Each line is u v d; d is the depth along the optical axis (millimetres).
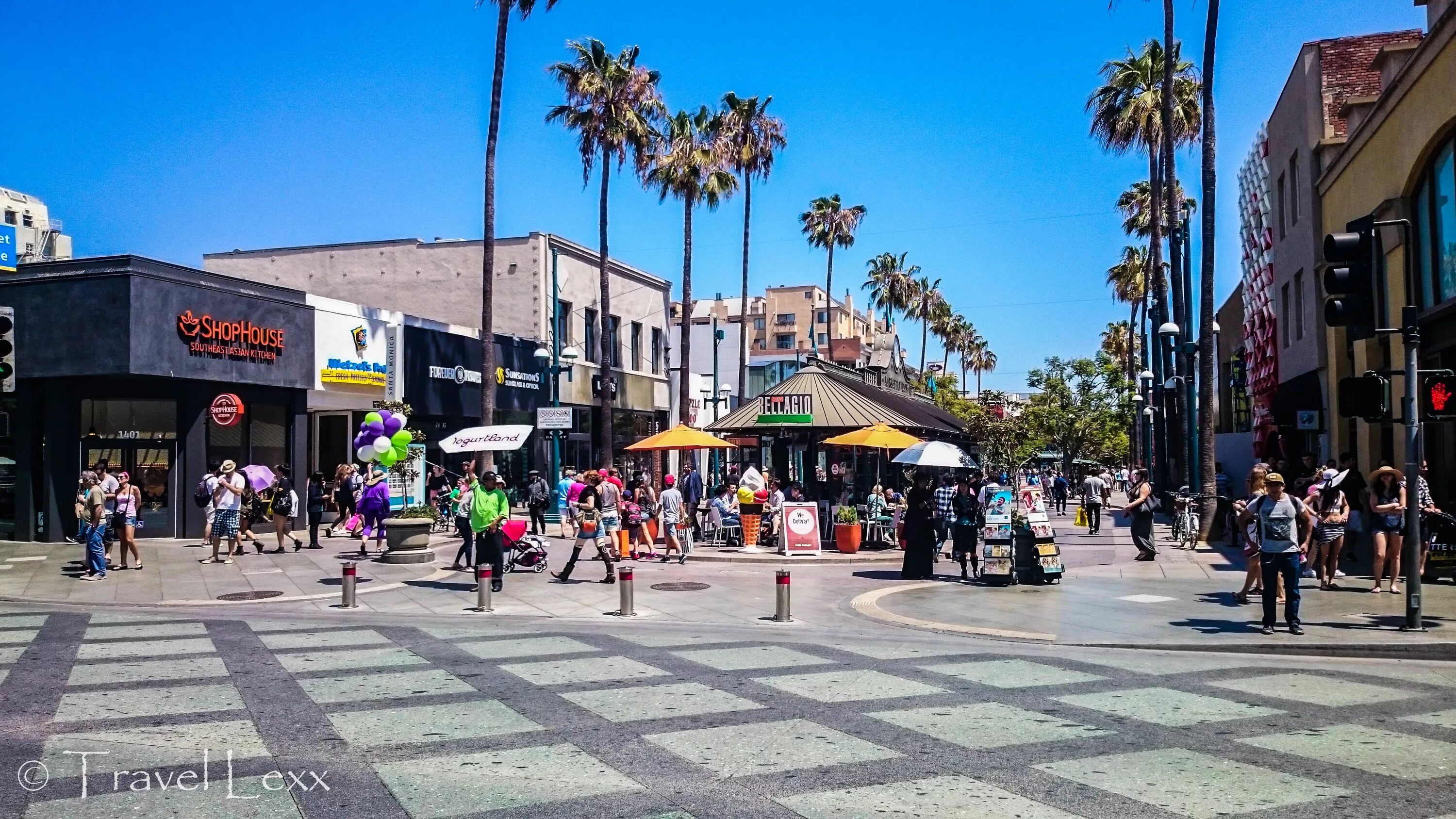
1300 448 28766
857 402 26656
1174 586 15758
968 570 19062
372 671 9336
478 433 26703
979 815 5387
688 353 40594
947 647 10836
